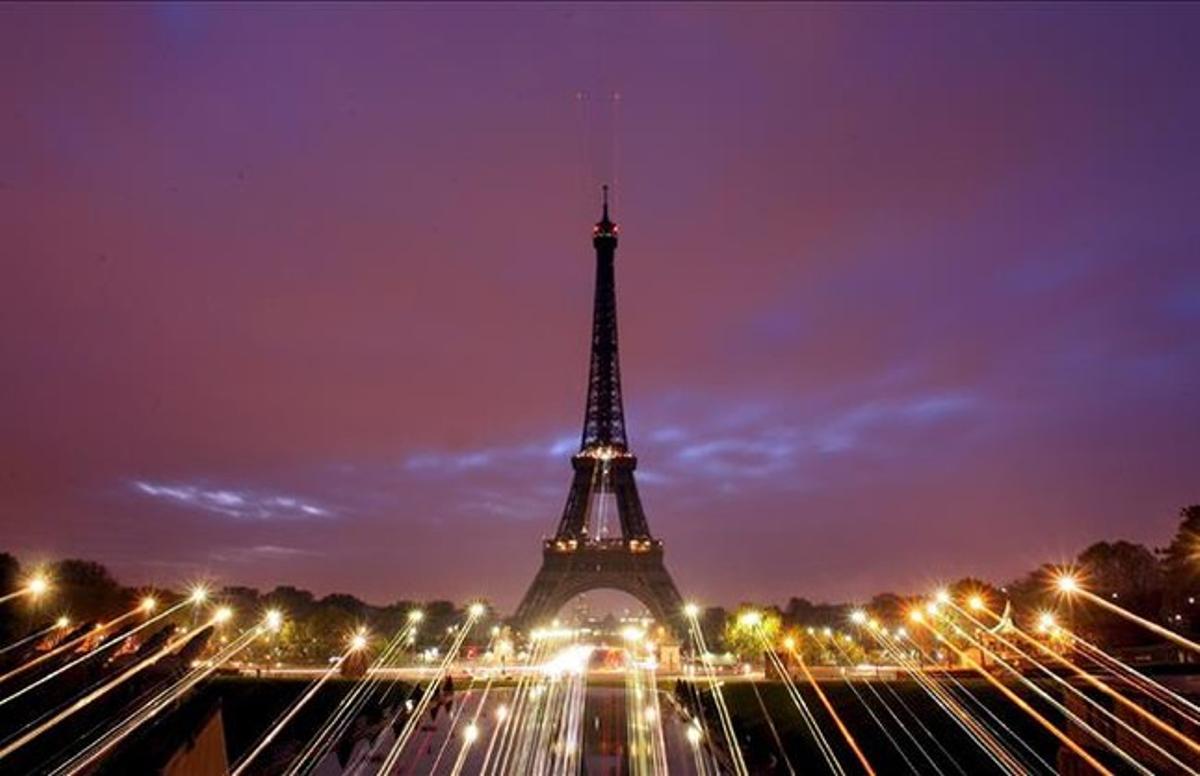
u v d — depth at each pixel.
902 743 84.62
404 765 81.62
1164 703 57.50
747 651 186.00
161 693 51.38
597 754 87.56
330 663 167.62
